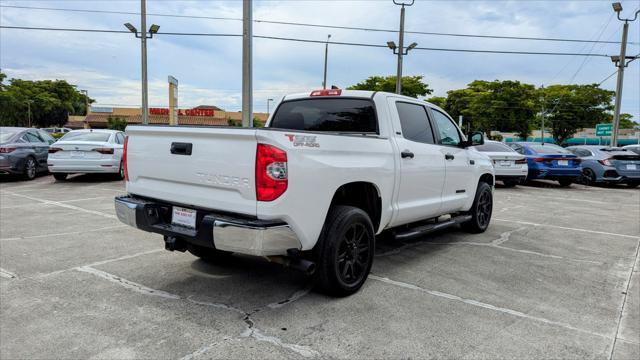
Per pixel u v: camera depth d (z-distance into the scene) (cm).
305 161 338
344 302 380
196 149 355
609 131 3650
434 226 547
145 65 1977
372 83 3800
